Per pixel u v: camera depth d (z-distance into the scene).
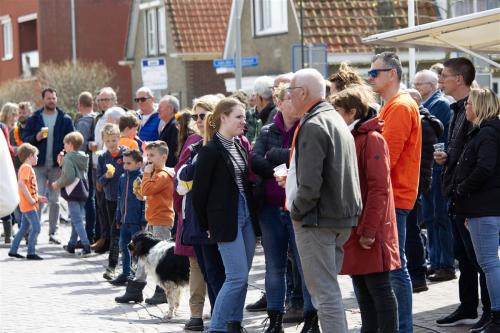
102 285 16.19
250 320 12.82
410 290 10.55
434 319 12.21
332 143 9.20
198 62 47.44
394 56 11.01
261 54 39.34
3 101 55.25
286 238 11.41
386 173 9.70
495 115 11.01
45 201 19.91
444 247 14.65
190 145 12.12
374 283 9.82
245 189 11.24
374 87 11.02
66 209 26.42
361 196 9.78
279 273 11.46
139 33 53.44
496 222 10.99
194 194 11.08
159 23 50.81
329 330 9.44
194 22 47.59
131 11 53.19
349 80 11.02
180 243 12.37
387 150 9.86
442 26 12.39
